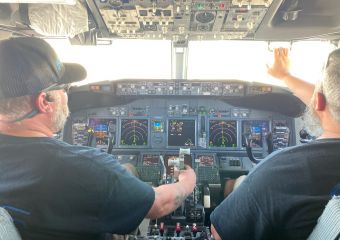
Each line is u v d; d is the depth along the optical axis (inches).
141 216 21.8
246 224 18.9
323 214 15.4
